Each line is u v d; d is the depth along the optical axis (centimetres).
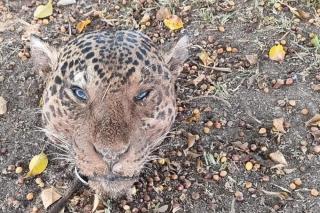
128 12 81
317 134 70
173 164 68
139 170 61
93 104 54
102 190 64
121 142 52
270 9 80
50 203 66
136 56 54
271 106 72
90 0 82
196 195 67
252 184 67
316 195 66
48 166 69
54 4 82
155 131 57
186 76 75
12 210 67
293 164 69
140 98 54
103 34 57
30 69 75
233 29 79
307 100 73
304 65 75
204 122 71
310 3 80
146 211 66
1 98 73
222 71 75
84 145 55
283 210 66
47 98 58
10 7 82
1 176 69
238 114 72
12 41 78
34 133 71
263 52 76
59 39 79
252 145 69
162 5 81
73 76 54
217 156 69
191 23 79
